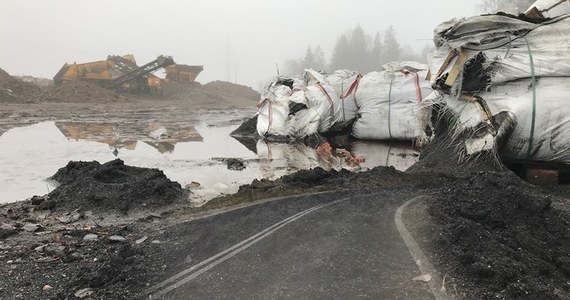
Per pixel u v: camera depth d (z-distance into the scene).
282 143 12.70
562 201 5.30
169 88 47.66
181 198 6.25
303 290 3.18
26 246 4.19
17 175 7.89
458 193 4.54
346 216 4.55
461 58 6.87
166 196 6.02
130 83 39.09
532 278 3.10
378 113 12.14
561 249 3.62
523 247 3.54
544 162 6.41
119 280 3.42
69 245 4.18
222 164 9.41
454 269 3.28
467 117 6.89
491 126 6.34
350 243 3.87
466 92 7.09
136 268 3.62
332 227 4.25
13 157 9.79
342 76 14.23
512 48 6.57
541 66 6.21
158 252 3.98
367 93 12.51
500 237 3.63
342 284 3.21
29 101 29.06
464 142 6.91
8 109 23.19
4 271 3.58
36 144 11.85
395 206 4.82
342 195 5.38
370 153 10.71
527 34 6.58
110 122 18.97
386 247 3.75
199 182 7.61
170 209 5.72
